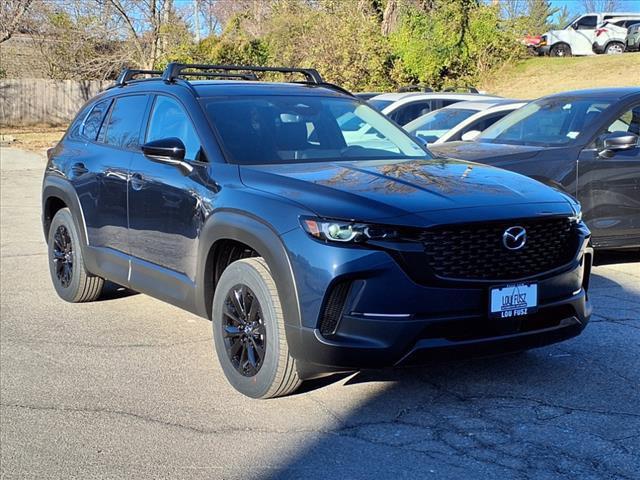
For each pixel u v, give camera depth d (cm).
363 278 411
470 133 942
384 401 468
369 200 430
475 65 2739
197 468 390
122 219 605
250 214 457
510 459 391
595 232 762
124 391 496
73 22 3122
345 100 625
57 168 710
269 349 448
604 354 542
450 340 423
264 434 428
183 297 535
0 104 3525
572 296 465
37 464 398
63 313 680
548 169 766
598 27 3083
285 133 555
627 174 755
